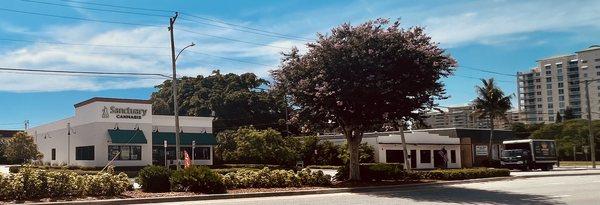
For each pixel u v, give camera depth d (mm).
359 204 16188
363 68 21641
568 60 69000
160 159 49000
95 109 44719
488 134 61656
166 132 49938
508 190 21984
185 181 19344
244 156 51750
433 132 60594
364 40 21812
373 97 21844
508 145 48875
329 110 23125
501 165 48344
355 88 21312
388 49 21656
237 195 18875
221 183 19625
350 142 25031
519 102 73312
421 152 54812
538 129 82812
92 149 45156
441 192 21266
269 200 17750
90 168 42125
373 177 25625
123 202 16703
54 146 55562
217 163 54062
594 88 66750
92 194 17500
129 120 46188
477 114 58938
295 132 75562
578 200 17156
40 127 60531
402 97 22359
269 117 76125
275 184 21719
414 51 22031
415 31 22875
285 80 23547
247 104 74875
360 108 22406
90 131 45594
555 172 40625
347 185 23109
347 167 25891
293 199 18094
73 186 17219
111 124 45250
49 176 17016
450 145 57031
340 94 21781
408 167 38406
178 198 17750
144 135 46656
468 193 20625
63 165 49500
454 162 57188
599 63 65750
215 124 72875
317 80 22172
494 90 58188
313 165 55562
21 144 53312
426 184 25047
